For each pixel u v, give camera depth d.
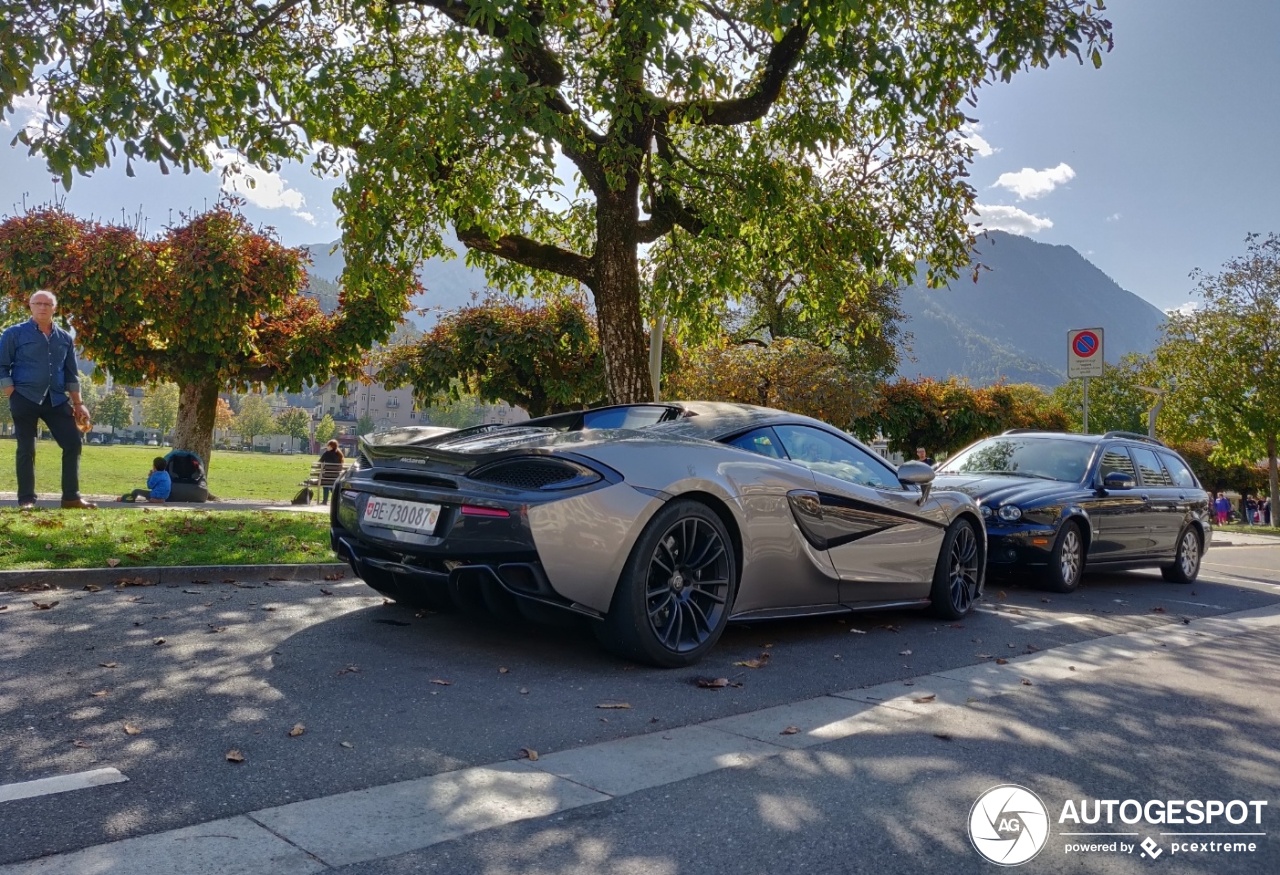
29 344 8.77
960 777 3.08
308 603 5.43
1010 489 8.76
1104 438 10.06
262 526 8.20
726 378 18.44
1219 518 41.62
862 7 7.38
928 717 3.84
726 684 4.23
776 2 7.21
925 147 10.29
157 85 7.53
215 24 8.52
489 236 10.36
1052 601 8.06
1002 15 9.04
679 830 2.53
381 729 3.28
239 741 3.06
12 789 2.56
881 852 2.44
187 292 15.20
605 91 7.97
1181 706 4.24
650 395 9.70
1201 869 2.45
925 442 28.38
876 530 5.74
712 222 9.88
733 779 2.96
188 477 14.86
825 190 10.93
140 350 16.42
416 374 17.70
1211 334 33.53
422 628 4.91
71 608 4.91
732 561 4.73
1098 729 3.77
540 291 12.74
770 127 10.12
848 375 19.12
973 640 5.80
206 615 4.94
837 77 9.01
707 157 11.52
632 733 3.44
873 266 10.48
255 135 8.92
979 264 10.70
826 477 5.42
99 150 7.88
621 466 4.34
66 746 2.91
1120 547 9.38
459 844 2.37
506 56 7.35
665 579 4.47
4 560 5.73
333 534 4.93
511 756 3.09
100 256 15.08
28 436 8.83
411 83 8.89
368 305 16.86
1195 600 8.99
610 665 4.44
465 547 4.16
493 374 17.91
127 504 13.41
